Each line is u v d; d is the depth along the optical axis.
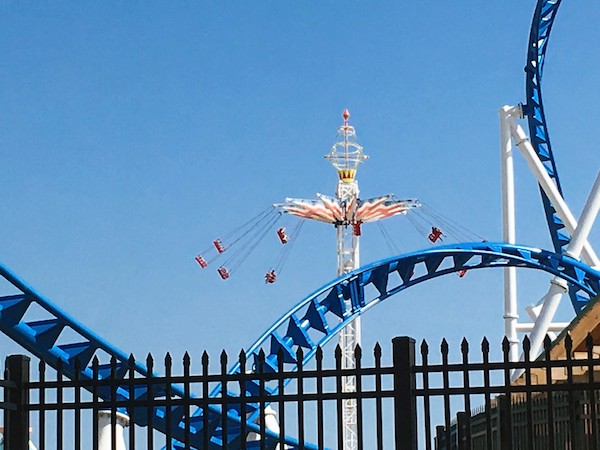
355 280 53.12
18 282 33.31
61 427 15.58
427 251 52.91
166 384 15.42
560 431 17.83
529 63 57.88
